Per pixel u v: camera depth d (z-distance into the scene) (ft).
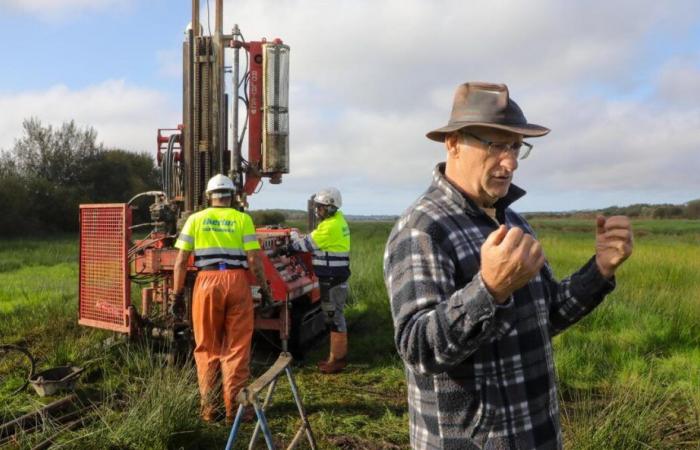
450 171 6.13
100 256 19.33
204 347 15.06
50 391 15.70
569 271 36.78
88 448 12.25
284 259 21.33
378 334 23.84
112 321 19.06
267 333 21.18
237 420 8.75
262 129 21.13
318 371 19.38
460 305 4.51
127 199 125.49
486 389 5.33
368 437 13.83
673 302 25.43
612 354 19.97
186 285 18.70
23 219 101.65
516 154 5.82
